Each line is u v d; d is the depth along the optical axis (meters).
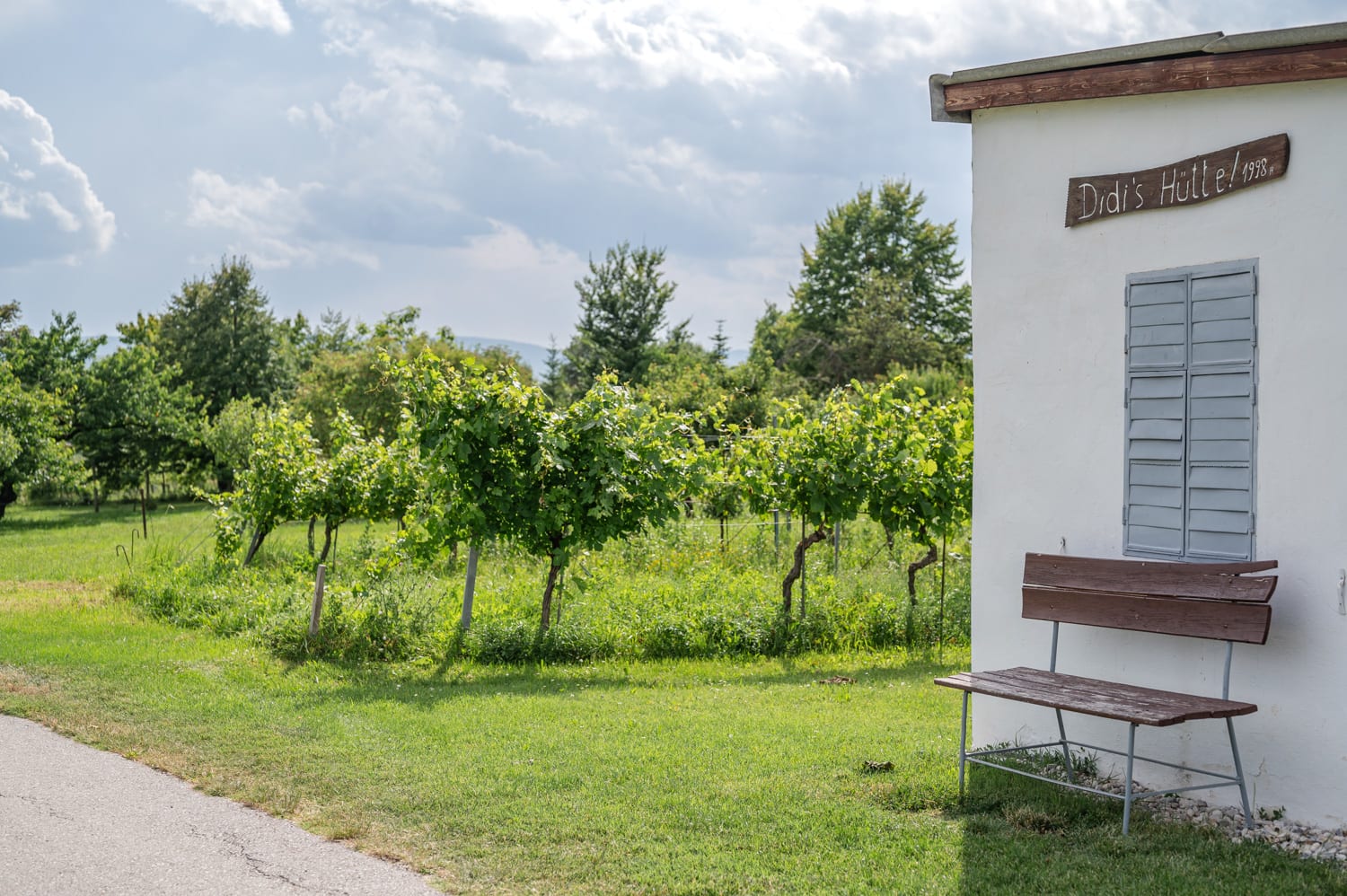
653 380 41.19
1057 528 6.56
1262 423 5.64
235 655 10.20
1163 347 6.07
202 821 5.59
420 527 11.90
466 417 11.07
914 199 51.50
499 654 10.47
